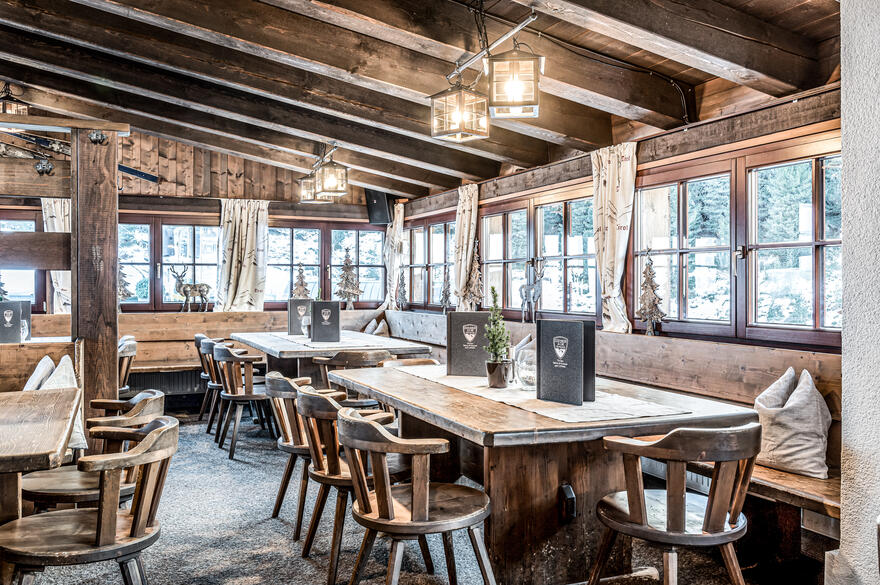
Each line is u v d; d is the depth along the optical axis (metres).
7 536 2.09
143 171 7.24
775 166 3.61
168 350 6.94
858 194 2.31
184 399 7.24
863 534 2.27
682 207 4.22
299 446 3.22
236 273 7.66
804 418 2.93
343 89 5.27
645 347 4.23
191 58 4.87
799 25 3.39
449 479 3.43
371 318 8.06
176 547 3.13
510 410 2.46
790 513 2.90
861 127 2.30
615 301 4.61
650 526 2.19
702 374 3.79
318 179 6.03
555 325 2.65
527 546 2.57
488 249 6.49
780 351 3.34
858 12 2.32
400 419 3.38
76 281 3.66
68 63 5.42
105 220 3.71
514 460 2.55
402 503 2.42
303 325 5.88
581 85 3.91
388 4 3.56
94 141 3.69
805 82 3.49
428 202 7.47
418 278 7.83
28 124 3.58
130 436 2.34
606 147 4.74
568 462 2.65
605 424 2.26
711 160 3.97
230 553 3.06
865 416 2.27
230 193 7.77
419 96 4.61
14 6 4.51
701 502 2.51
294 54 4.22
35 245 3.64
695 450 2.05
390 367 3.73
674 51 3.27
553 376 2.65
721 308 3.96
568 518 2.60
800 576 2.88
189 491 4.03
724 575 2.89
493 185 6.26
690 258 4.18
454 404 2.58
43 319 6.42
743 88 3.90
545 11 3.12
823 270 3.36
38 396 2.82
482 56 3.58
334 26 4.34
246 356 4.80
